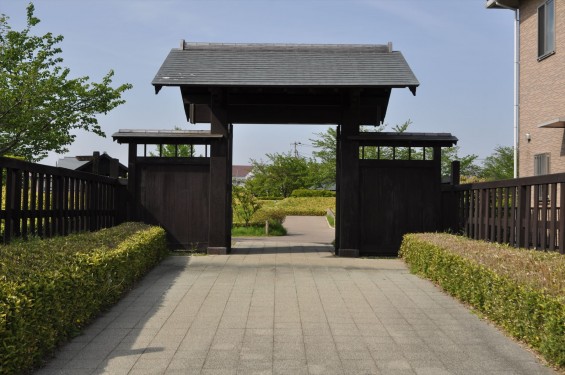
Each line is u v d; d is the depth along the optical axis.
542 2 14.64
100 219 11.20
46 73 17.53
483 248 7.94
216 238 11.93
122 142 12.11
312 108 12.25
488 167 31.72
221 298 7.35
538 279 5.39
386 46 12.92
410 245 10.20
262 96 12.26
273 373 4.51
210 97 12.16
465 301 7.05
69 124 18.02
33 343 4.31
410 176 11.99
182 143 12.23
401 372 4.56
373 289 8.01
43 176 8.39
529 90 15.41
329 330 5.82
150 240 9.41
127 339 5.44
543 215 7.60
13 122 16.75
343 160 11.92
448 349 5.18
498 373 4.54
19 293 4.14
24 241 7.09
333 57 12.59
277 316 6.40
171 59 12.24
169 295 7.53
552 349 4.54
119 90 18.80
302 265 10.23
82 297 5.66
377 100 12.27
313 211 36.72
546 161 14.48
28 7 17.77
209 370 4.57
